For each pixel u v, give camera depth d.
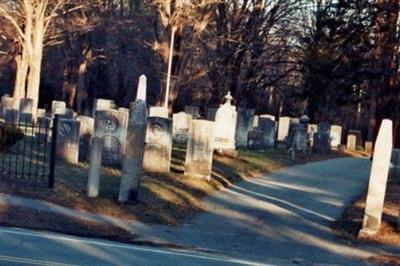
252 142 38.19
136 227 14.67
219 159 28.06
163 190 18.83
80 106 63.31
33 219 13.80
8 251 10.82
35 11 47.31
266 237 15.10
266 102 68.25
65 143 22.08
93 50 65.12
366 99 47.28
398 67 37.09
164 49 48.22
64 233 13.05
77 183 17.75
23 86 51.88
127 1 65.69
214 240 14.34
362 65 39.94
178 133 35.12
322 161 37.50
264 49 57.88
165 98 45.97
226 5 53.56
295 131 39.19
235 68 56.06
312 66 45.19
